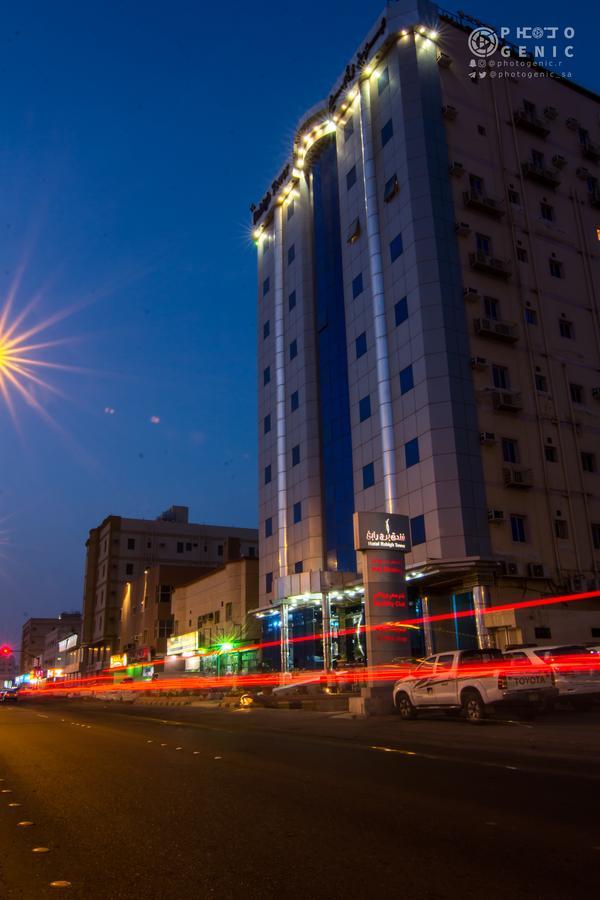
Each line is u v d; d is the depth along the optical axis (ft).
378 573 76.54
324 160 151.74
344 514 128.36
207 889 14.83
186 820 21.62
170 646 218.18
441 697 58.65
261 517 158.20
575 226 132.36
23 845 19.01
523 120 130.41
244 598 175.63
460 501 100.73
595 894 14.17
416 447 108.27
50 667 456.86
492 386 110.42
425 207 115.55
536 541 105.19
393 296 119.03
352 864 16.49
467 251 116.16
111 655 289.94
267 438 160.86
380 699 71.00
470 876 15.44
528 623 91.50
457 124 124.06
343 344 135.74
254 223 177.99
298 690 114.73
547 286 123.54
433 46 126.62
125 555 304.30
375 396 120.26
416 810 22.44
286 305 158.30
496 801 23.72
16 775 33.12
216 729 63.72
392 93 126.62
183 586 219.82
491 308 115.85
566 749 39.34
